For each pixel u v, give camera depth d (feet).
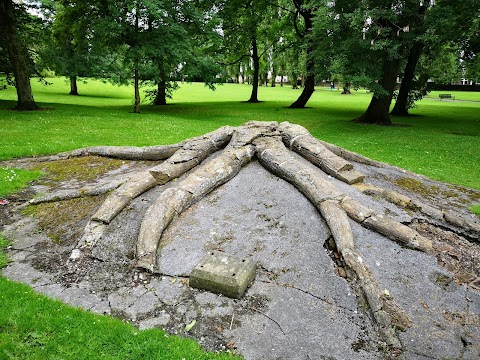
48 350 11.05
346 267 14.71
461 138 50.52
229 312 12.95
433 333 12.37
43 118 52.47
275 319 12.66
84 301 13.55
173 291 13.99
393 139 48.03
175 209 17.76
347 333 12.21
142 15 59.52
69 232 18.03
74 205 20.48
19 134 40.55
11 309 12.55
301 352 11.42
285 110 81.46
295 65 135.95
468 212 22.33
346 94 154.92
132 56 60.90
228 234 16.80
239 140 22.43
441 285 14.57
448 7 48.37
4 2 56.24
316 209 17.94
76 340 11.44
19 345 11.12
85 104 84.58
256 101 105.19
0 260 16.02
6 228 18.88
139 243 16.10
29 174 26.45
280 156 20.81
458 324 12.83
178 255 15.74
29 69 69.92
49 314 12.46
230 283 13.50
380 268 14.96
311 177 18.84
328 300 13.55
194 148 22.76
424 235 17.74
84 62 77.46
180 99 114.83
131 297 13.78
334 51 52.54
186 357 10.95
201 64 69.36
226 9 86.43
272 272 14.88
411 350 11.68
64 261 15.97
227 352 11.32
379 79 55.47
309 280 14.40
